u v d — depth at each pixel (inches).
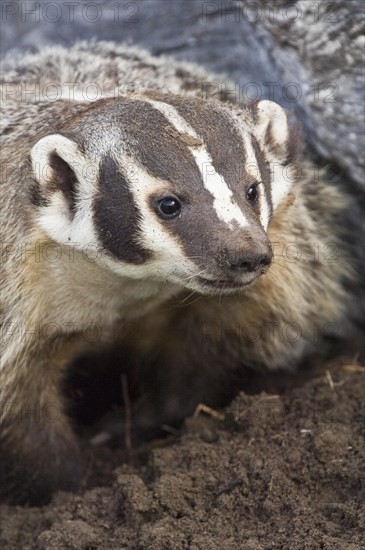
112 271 276.1
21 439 320.8
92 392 363.3
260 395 318.0
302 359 362.0
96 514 279.3
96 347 334.3
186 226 252.8
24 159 289.4
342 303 363.3
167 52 439.5
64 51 406.0
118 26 454.9
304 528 249.0
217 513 264.8
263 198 267.4
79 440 351.3
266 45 354.0
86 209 268.7
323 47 318.0
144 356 349.4
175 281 265.6
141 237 261.3
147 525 263.3
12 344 301.3
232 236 246.2
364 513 250.1
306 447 285.7
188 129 256.8
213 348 340.8
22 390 311.7
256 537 252.5
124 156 259.4
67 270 286.8
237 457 286.4
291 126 297.7
